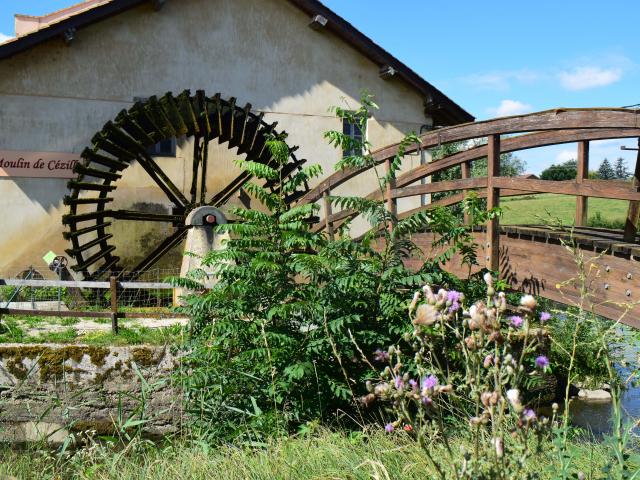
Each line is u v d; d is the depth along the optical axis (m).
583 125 5.54
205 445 4.36
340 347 5.61
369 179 15.79
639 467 2.81
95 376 7.84
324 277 5.98
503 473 2.13
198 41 14.37
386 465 3.38
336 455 3.75
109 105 13.66
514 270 6.68
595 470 3.10
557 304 8.01
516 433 2.21
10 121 13.00
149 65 13.97
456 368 4.60
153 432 7.67
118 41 13.73
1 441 5.26
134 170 14.23
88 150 12.09
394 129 16.03
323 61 15.44
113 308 8.56
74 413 7.79
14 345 7.89
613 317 5.32
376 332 5.68
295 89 15.21
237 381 5.57
